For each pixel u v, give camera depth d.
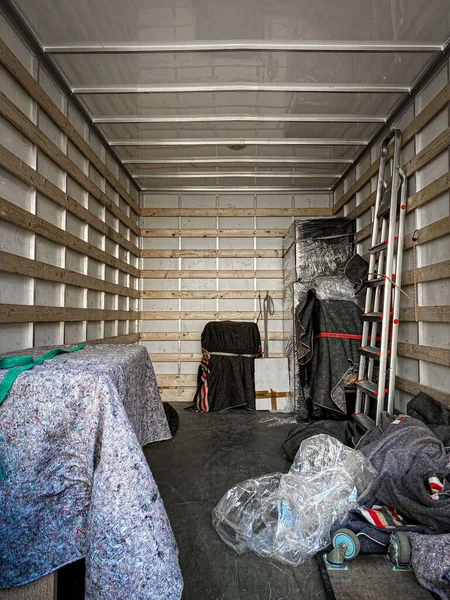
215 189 4.78
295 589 1.38
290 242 4.30
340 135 3.49
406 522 1.62
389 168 3.19
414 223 2.73
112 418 1.13
